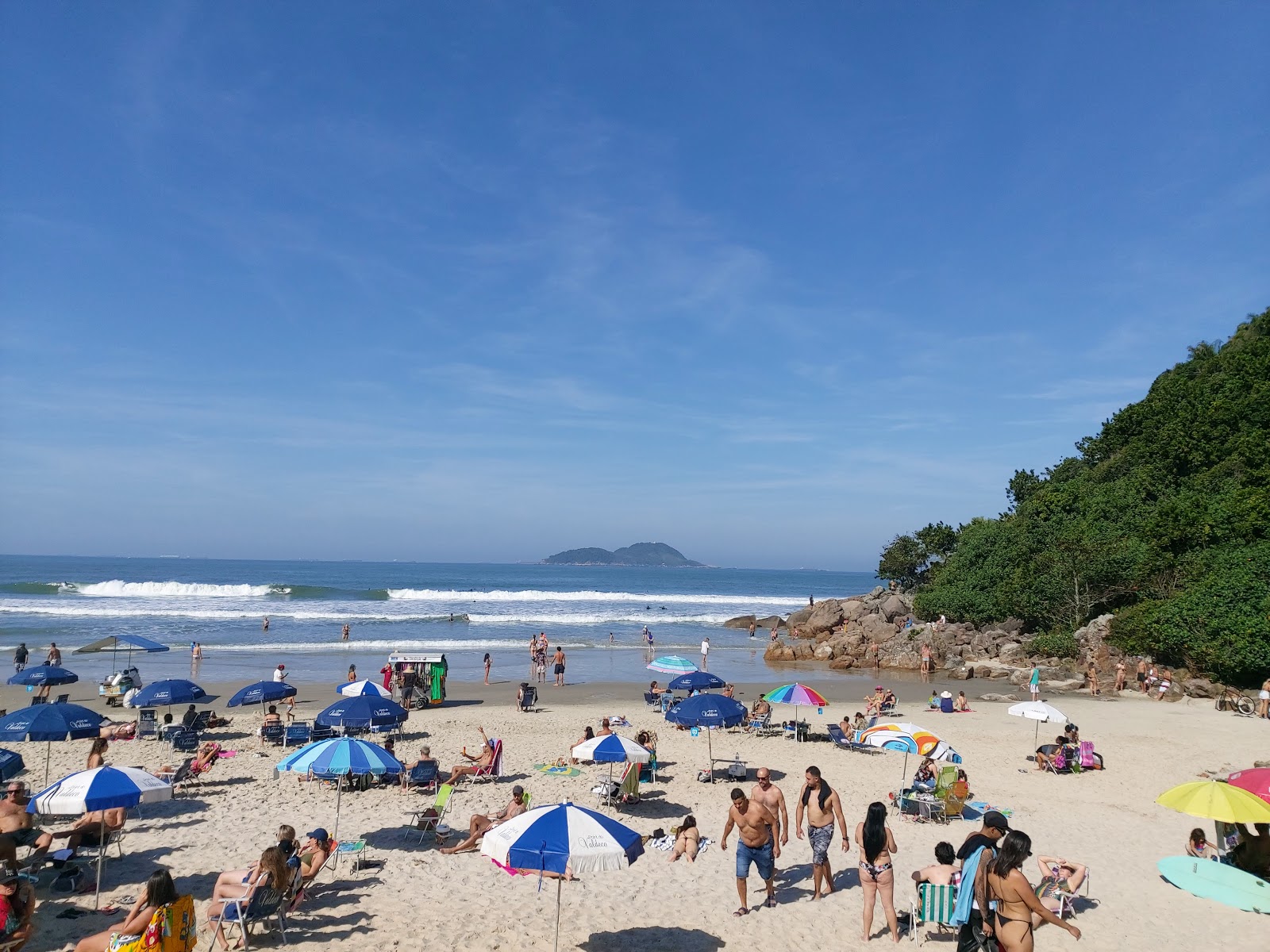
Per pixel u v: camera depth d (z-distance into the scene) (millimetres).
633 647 47969
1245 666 30516
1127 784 18047
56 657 29781
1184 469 47688
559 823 8281
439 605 77750
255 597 84562
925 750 15500
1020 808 15969
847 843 10539
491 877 11430
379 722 16984
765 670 40719
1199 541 39094
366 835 13273
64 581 108438
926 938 9352
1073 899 10820
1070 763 19062
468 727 23328
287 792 15930
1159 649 34750
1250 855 11508
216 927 9039
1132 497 45781
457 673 35906
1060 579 42219
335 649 42312
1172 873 10766
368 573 166625
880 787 17500
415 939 9227
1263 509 37219
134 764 17875
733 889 11109
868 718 24203
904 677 38438
